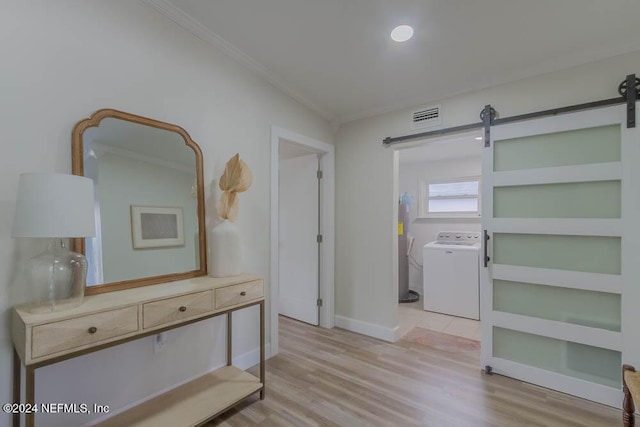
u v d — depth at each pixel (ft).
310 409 6.28
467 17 5.94
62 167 4.89
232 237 6.77
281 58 7.66
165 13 6.23
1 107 4.37
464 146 12.92
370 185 10.50
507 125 7.73
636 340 6.19
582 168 6.76
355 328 10.74
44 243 4.73
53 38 4.83
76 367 5.09
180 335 6.57
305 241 11.75
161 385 6.24
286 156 12.26
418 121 9.47
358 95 9.43
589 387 6.69
